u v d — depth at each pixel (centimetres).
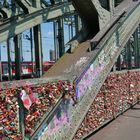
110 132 991
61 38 3212
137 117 1232
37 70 2684
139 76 1595
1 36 1838
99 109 1010
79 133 834
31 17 2019
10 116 519
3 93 510
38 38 2672
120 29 1226
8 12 2342
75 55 1040
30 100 574
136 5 1406
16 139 529
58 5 2222
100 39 1094
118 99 1237
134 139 906
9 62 3228
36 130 593
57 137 690
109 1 1332
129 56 1983
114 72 1191
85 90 872
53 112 670
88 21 1255
